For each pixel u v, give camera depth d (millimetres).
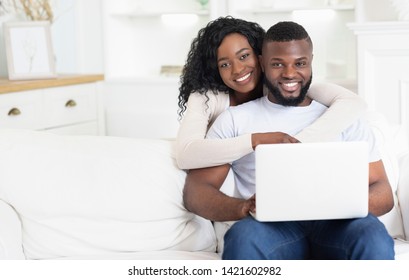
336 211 1873
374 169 2170
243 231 1873
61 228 2129
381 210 2084
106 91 5125
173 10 5031
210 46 2307
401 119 4023
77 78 4211
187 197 2146
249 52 2279
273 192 1851
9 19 4395
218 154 2078
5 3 4344
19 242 2119
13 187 2139
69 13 5000
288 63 2125
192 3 5145
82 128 4320
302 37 2137
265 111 2238
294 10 4688
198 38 2393
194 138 2164
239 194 2240
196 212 2135
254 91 2369
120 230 2125
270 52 2146
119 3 5184
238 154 2066
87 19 5109
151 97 5008
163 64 5293
